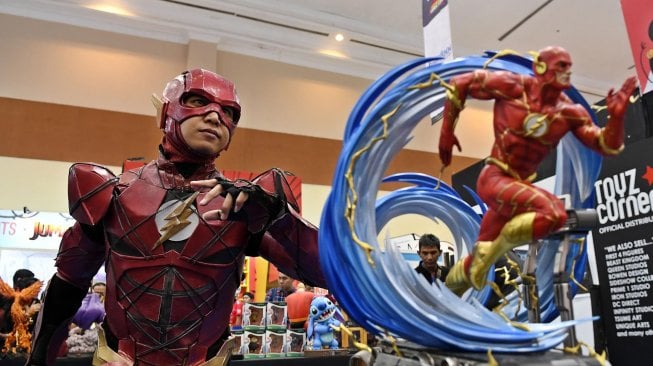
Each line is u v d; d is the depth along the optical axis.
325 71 6.11
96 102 5.02
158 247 1.28
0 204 4.49
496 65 0.97
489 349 0.79
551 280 1.04
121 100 5.12
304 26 5.58
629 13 1.49
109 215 1.33
